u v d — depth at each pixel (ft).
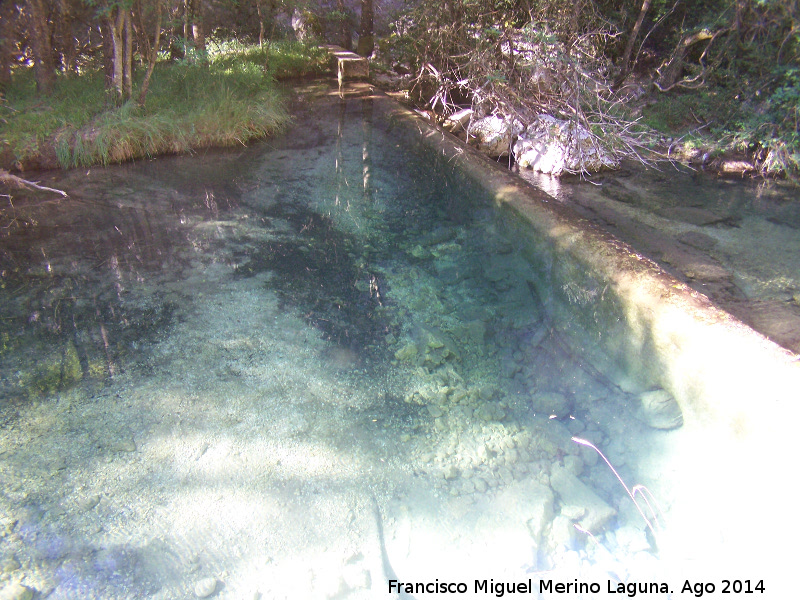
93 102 19.47
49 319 10.89
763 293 12.55
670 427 8.57
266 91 23.54
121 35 18.71
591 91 20.89
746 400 7.43
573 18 20.74
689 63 24.04
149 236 13.99
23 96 19.44
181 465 7.92
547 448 8.52
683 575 6.59
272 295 11.94
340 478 7.85
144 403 9.00
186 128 19.66
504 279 12.73
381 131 22.20
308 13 33.17
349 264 13.30
